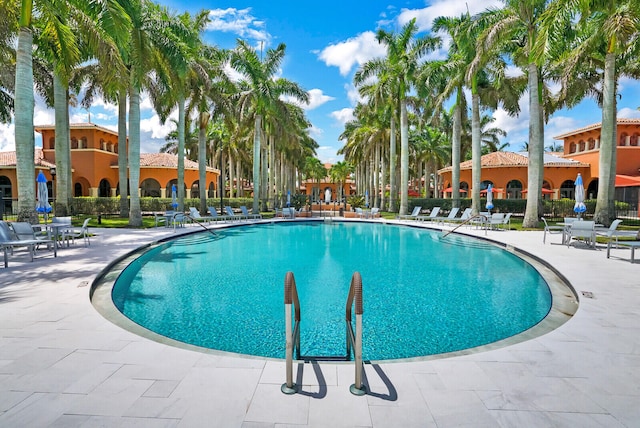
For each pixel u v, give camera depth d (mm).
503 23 15938
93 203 25062
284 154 39812
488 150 49938
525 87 21859
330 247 11750
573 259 8406
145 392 2662
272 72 25047
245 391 2699
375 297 6176
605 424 2332
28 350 3377
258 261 9289
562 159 30781
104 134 31531
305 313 5383
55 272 6723
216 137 39844
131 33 14797
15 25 12281
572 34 16000
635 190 24719
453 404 2547
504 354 3371
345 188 69000
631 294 5375
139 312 5363
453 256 10117
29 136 10547
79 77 20641
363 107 30781
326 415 2410
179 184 20953
